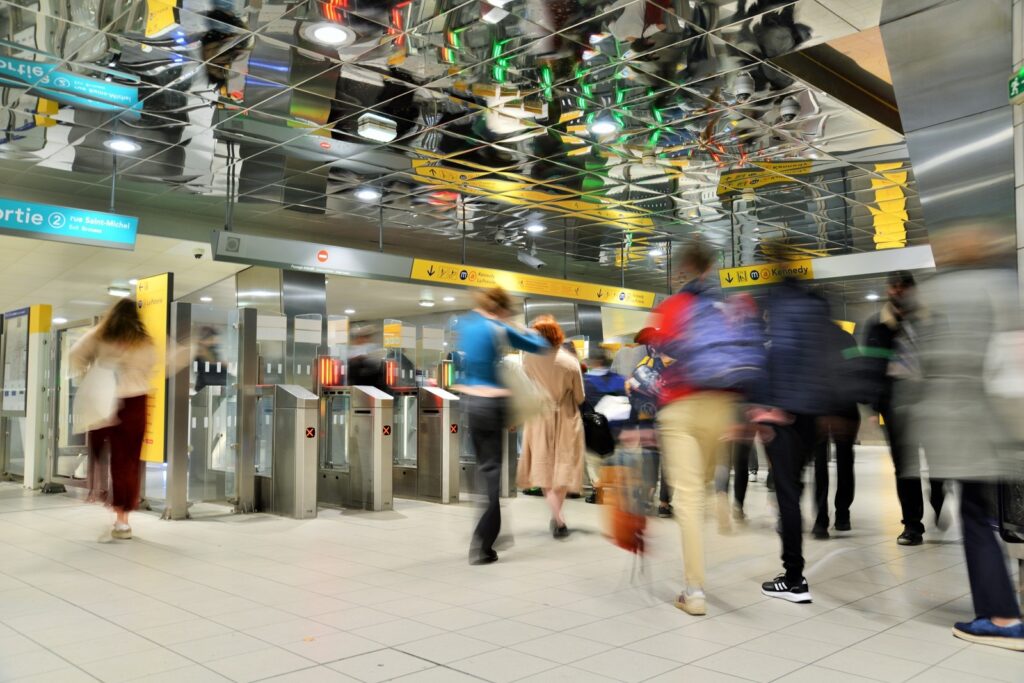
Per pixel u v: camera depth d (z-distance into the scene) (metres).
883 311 4.68
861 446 18.84
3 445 9.88
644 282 20.22
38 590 3.90
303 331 8.10
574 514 6.68
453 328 17.03
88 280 14.75
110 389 5.46
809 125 8.34
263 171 10.25
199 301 15.93
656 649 2.89
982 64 5.19
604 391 6.71
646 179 10.56
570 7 5.84
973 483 2.99
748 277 12.84
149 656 2.81
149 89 7.45
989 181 5.16
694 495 3.48
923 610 3.46
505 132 8.69
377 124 8.19
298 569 4.42
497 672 2.63
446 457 7.74
